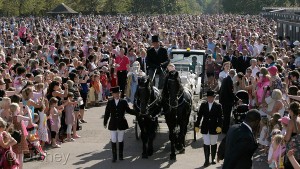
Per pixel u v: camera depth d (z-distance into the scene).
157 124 16.33
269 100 16.77
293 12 52.16
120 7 128.25
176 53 22.48
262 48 30.77
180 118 15.60
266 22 72.50
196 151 16.61
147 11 157.50
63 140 18.03
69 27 52.59
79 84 22.11
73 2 113.88
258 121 10.05
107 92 26.19
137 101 15.46
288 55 25.98
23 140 13.66
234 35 41.31
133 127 20.06
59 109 17.48
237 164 9.84
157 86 17.78
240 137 9.88
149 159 15.73
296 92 16.05
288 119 13.54
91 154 16.38
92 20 77.38
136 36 42.69
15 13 102.25
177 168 14.79
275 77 17.05
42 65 22.50
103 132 19.33
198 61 22.27
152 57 17.86
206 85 25.98
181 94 15.44
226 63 22.19
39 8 105.88
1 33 46.03
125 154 16.34
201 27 59.59
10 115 13.66
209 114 14.84
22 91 16.11
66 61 23.09
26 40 38.25
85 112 23.33
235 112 13.34
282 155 13.09
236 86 19.41
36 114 16.19
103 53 29.38
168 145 17.30
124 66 25.67
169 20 85.81
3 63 21.62
